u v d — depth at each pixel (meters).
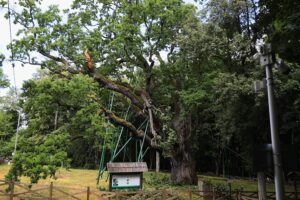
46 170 13.73
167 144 19.80
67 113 16.97
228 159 33.59
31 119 16.17
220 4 15.30
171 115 20.97
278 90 13.33
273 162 6.82
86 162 39.25
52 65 18.16
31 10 17.77
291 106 14.39
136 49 19.88
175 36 19.36
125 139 26.27
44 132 16.50
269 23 9.34
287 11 8.18
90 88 16.20
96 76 19.75
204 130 28.38
